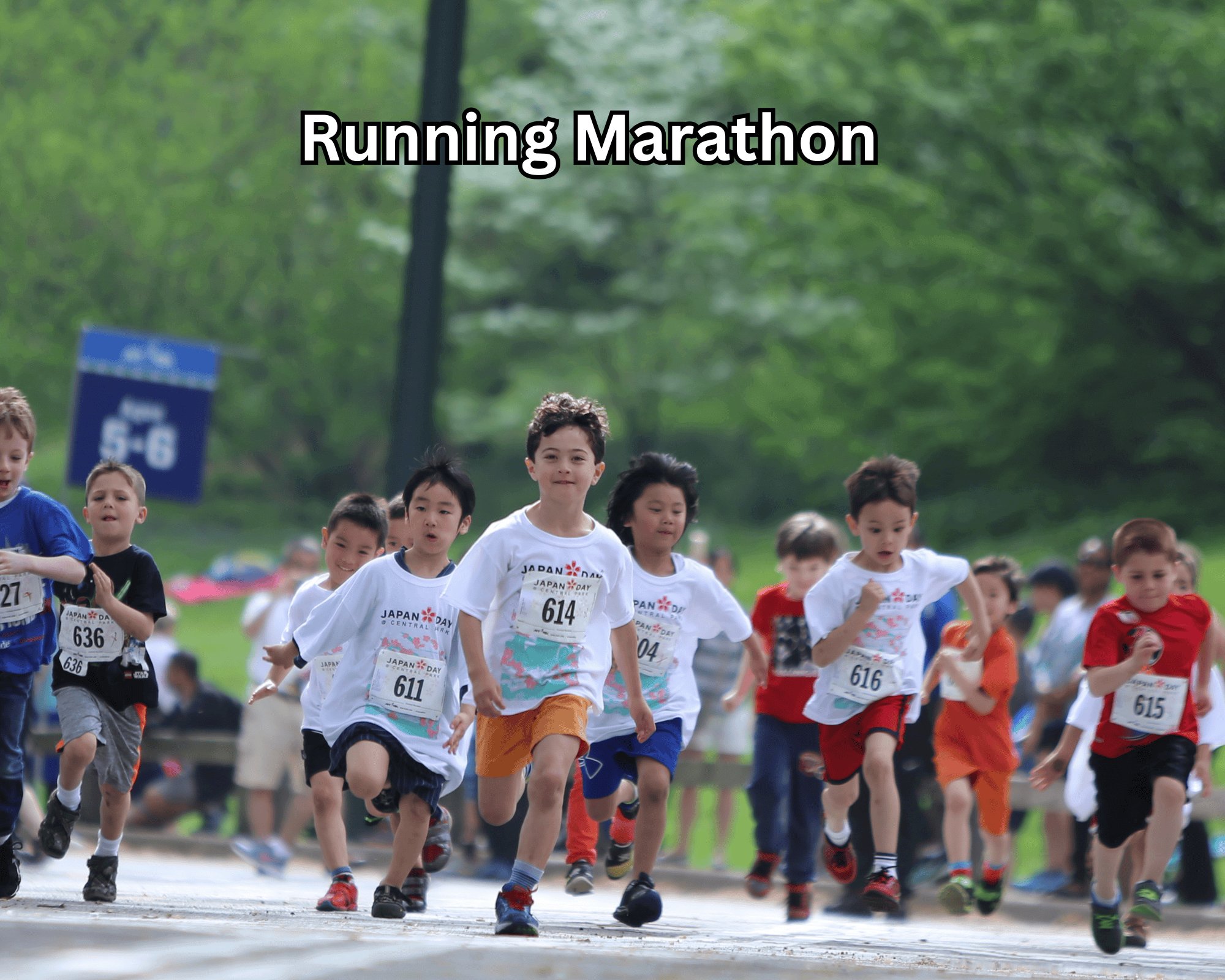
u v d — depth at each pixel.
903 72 94.00
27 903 18.20
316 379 143.50
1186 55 86.50
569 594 18.78
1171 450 99.00
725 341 127.94
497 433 138.75
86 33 135.38
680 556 22.92
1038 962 18.52
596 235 117.25
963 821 26.97
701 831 48.38
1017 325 101.38
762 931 22.78
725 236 116.19
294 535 142.12
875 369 110.50
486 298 135.62
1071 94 89.69
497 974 11.92
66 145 131.88
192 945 12.45
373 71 133.88
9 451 18.31
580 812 25.73
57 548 18.58
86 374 45.47
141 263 136.25
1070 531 99.75
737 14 104.81
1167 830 20.94
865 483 23.12
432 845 22.80
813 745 26.67
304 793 36.34
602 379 137.25
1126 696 21.19
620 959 13.33
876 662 23.08
